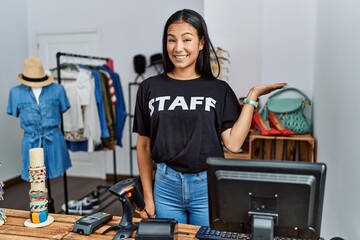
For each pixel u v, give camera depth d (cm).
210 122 140
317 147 253
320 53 247
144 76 423
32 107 268
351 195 144
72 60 439
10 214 143
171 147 142
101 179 456
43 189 136
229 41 320
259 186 99
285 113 279
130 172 442
